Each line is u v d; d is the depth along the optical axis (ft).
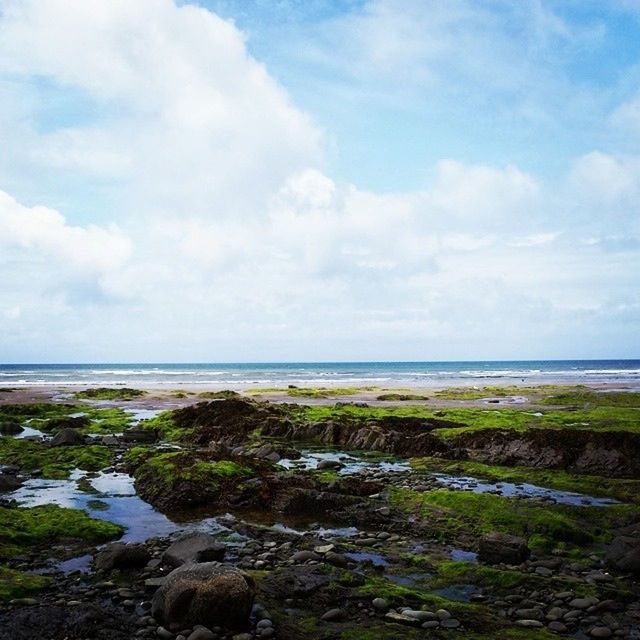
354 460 77.36
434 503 49.85
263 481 54.60
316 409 124.57
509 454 74.08
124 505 52.42
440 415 113.19
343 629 27.14
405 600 30.81
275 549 39.47
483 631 27.35
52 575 34.37
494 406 143.95
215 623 26.78
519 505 47.47
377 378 366.84
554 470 67.62
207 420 106.11
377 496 53.21
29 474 66.49
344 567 36.29
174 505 50.96
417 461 74.13
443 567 36.65
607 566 37.27
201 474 55.06
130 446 88.33
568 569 36.81
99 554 36.32
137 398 181.98
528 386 244.42
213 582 27.45
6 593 30.27
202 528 45.09
